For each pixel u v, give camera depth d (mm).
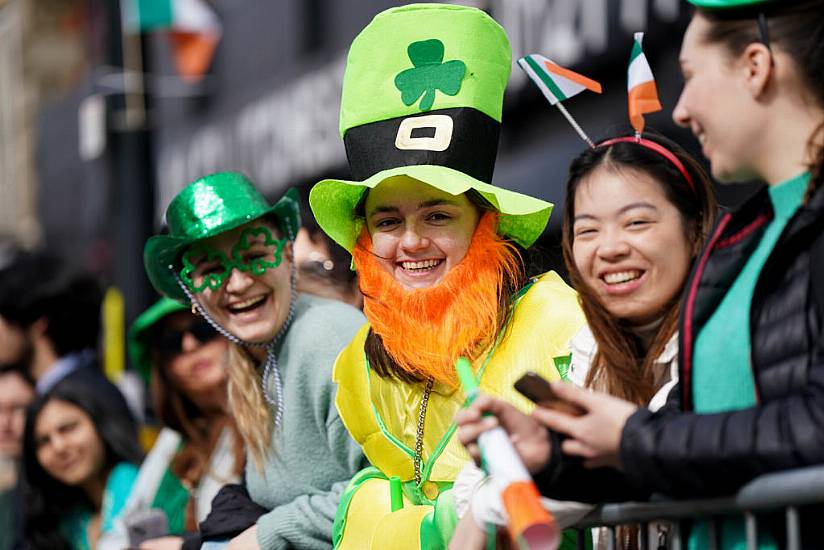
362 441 7617
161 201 30594
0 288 13617
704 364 5188
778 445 4656
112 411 12289
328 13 23281
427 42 7562
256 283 8469
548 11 17250
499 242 7441
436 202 7367
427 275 7402
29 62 39438
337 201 7602
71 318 13625
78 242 31500
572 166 6645
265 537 8219
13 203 40094
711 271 5266
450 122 7473
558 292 7344
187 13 18500
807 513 4785
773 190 5070
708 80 5125
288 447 8344
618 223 6445
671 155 6484
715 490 4875
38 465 12312
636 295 6441
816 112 4977
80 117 31469
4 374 13945
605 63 16547
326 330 8391
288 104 24094
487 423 5133
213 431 10945
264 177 25391
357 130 7637
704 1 5105
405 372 7383
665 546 6062
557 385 5102
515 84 18000
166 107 30406
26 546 12508
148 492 11219
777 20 4977
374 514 7387
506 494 4828
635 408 5039
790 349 4895
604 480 5285
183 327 10836
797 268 4949
